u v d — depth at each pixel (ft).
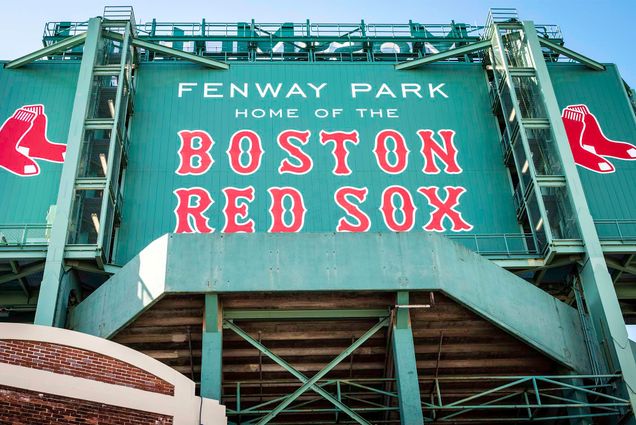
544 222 122.42
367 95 146.61
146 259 98.63
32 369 71.10
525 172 131.44
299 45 162.81
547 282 126.62
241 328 101.55
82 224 122.21
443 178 136.98
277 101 144.66
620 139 140.36
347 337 103.50
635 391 103.19
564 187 127.34
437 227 131.54
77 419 70.64
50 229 123.54
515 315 102.78
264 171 135.74
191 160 136.36
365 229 130.72
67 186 122.11
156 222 129.49
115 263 124.77
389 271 98.07
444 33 164.96
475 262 102.68
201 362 99.35
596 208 131.64
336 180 135.44
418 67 151.33
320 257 98.12
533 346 103.09
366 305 99.86
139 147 137.49
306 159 137.59
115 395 73.36
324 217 131.34
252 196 132.87
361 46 161.58
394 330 97.81
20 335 72.69
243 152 137.80
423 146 140.56
